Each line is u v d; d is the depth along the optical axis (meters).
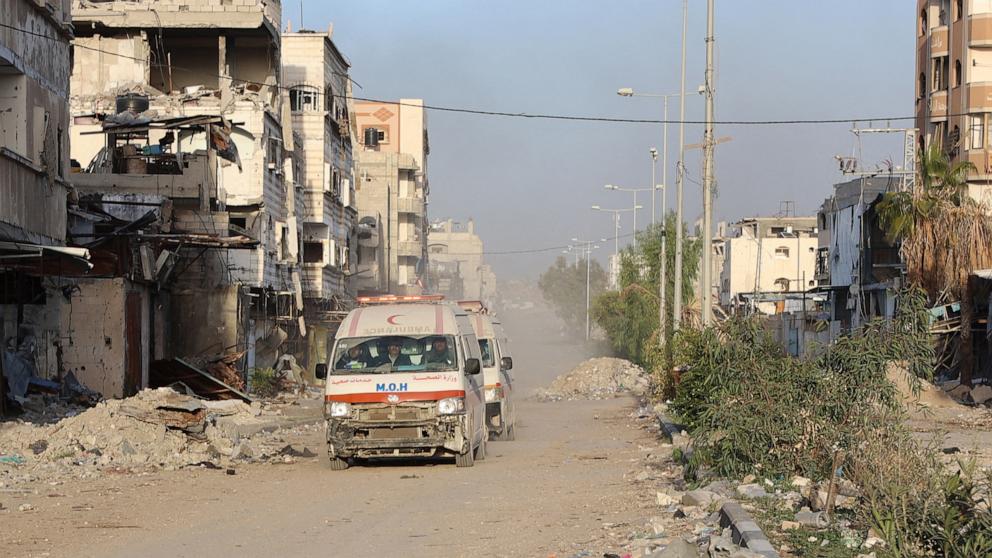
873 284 52.88
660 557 9.05
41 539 11.18
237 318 38.72
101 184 38.62
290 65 55.12
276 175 46.78
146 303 33.66
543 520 12.13
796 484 13.12
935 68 57.22
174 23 45.81
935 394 31.58
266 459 20.05
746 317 15.22
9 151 23.08
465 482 15.89
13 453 18.56
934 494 9.72
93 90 46.22
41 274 23.77
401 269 85.69
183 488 15.60
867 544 9.54
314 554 10.24
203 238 30.89
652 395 38.12
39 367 28.72
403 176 86.62
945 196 40.16
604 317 75.50
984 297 38.50
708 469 14.81
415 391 17.64
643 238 75.00
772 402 14.02
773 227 107.88
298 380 47.03
